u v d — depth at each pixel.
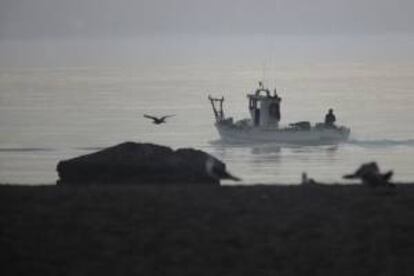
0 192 93.12
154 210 84.75
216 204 86.75
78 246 75.38
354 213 83.31
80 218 82.38
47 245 75.62
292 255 73.12
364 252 73.88
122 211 84.31
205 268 70.88
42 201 88.50
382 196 89.81
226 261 72.12
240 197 89.94
